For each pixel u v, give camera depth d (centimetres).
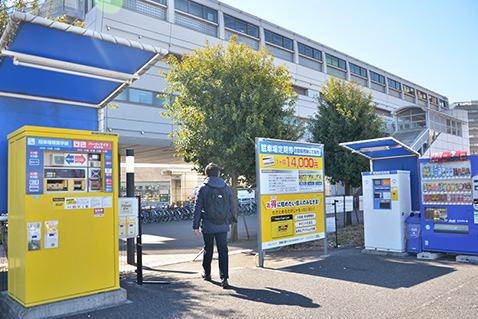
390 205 768
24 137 415
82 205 449
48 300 418
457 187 694
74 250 440
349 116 1612
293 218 733
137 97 1945
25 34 427
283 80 1199
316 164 793
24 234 409
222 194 550
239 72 1122
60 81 552
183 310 433
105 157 472
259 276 594
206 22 2394
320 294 484
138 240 571
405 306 426
